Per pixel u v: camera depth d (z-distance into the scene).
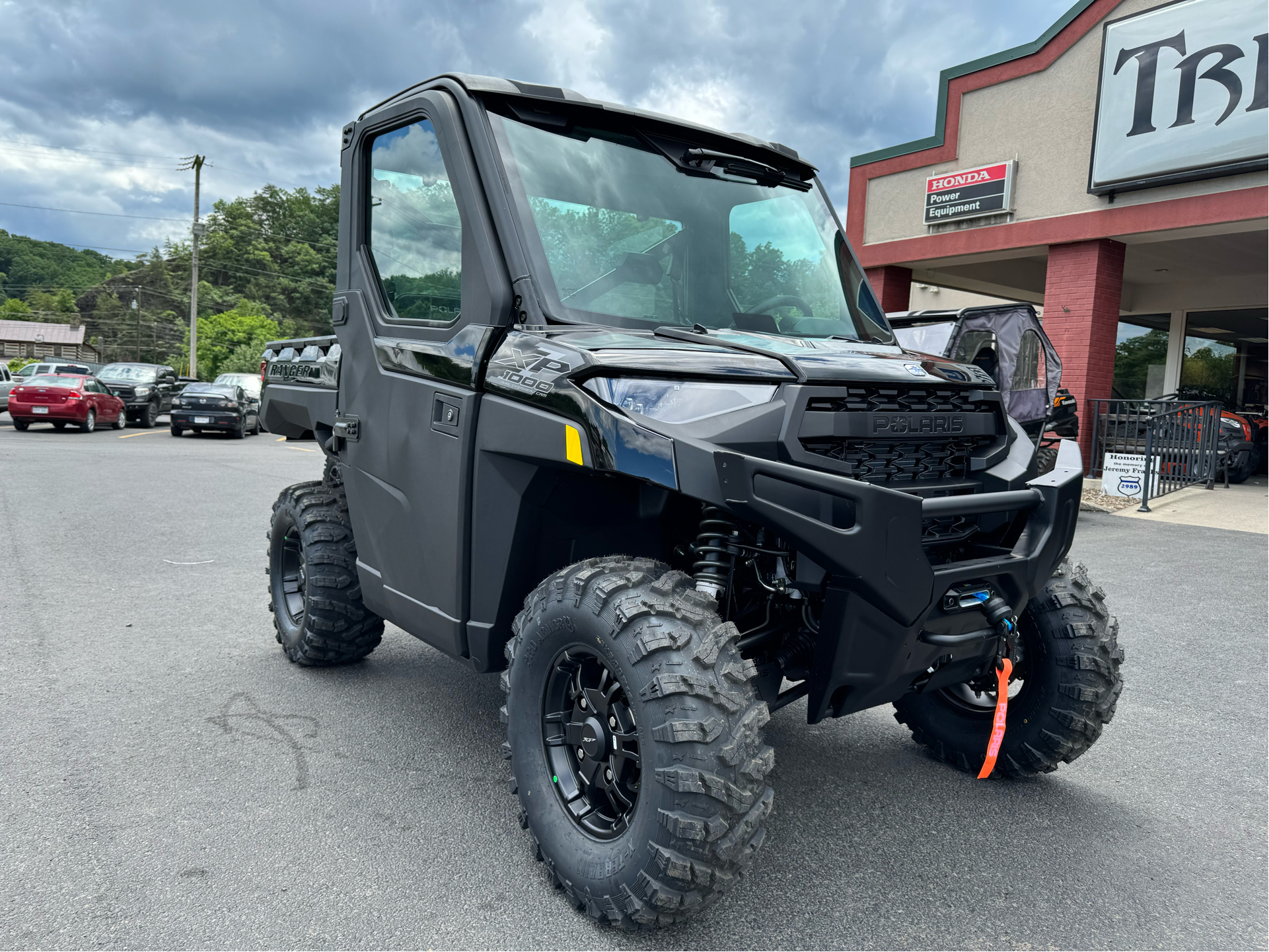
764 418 2.24
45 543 7.40
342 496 4.21
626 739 2.26
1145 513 10.44
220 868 2.53
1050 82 12.48
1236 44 10.51
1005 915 2.41
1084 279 12.40
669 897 2.11
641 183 3.02
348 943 2.20
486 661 2.82
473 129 2.83
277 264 129.12
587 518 2.75
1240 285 15.86
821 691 2.38
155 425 28.12
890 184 14.67
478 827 2.82
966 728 3.34
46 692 3.95
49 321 127.06
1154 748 3.65
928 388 2.56
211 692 4.01
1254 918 2.42
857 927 2.34
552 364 2.42
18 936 2.17
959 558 2.65
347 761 3.30
